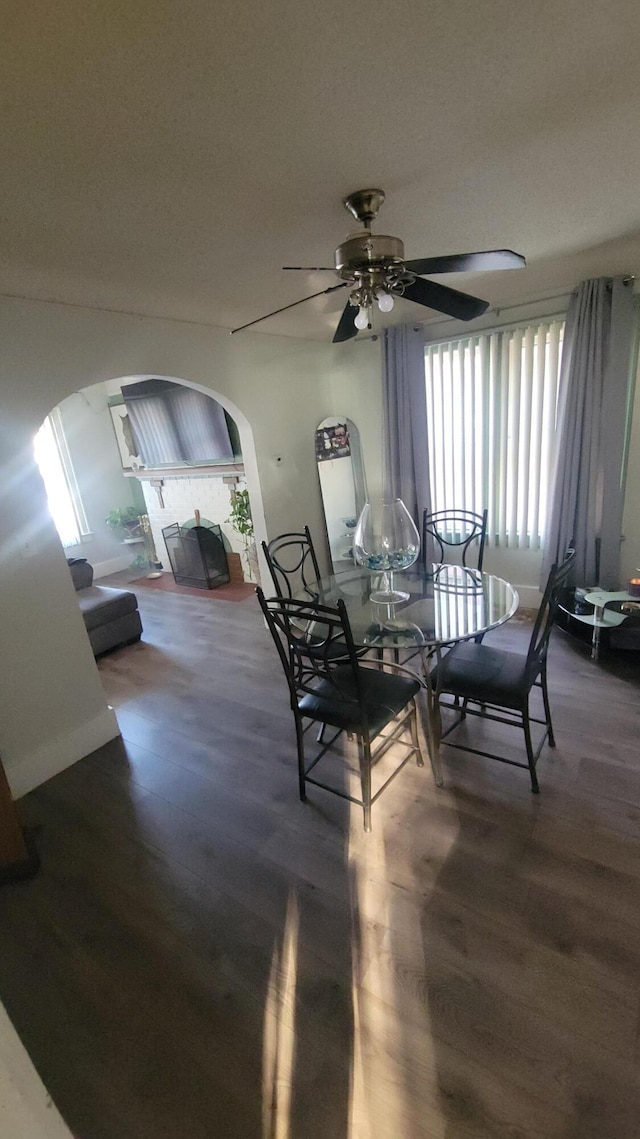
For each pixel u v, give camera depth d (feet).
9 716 7.52
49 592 7.84
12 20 2.68
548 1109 3.75
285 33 3.00
